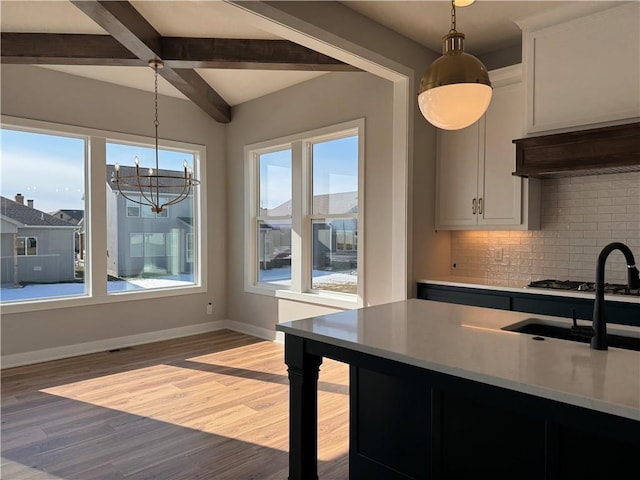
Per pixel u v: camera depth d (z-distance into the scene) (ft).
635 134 9.25
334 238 15.12
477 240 13.52
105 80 15.34
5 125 13.52
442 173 13.20
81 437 8.98
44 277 14.56
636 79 9.32
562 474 4.89
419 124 12.69
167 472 7.73
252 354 14.93
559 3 10.05
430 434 6.12
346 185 14.71
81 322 15.05
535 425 5.12
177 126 17.38
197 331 18.03
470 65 5.87
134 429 9.33
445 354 4.97
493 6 10.28
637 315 9.06
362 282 13.74
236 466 7.92
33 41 11.99
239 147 18.31
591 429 3.75
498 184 12.02
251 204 17.99
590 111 9.90
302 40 9.80
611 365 4.54
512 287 11.02
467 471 5.74
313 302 15.33
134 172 16.56
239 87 16.31
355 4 10.22
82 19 11.27
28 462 8.04
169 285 17.60
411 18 10.93
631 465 4.42
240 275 18.40
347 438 8.98
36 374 12.85
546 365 4.55
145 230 16.89
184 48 12.14
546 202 12.09
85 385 11.95
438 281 12.37
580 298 9.81
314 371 6.49
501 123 11.93
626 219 10.78
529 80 10.82
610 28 9.65
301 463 6.45
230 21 11.26
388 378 6.63
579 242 11.53
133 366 13.60
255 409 10.35
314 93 15.28
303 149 15.72
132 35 10.59
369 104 13.60
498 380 4.22
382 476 6.73
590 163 9.80
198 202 18.22
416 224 12.69
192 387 11.78
